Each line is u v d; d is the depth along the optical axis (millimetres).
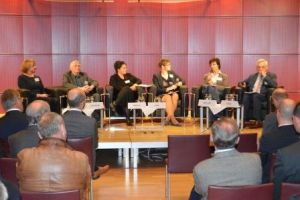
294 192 2344
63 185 2723
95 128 4414
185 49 9320
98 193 4980
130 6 9227
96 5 9219
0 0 8922
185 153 4379
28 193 2314
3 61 9031
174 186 5266
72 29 9227
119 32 9258
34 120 3459
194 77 9328
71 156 2766
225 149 2666
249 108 7277
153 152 7090
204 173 2615
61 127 2814
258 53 9312
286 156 2678
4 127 4113
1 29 8977
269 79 7285
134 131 6727
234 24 9281
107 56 9281
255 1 9234
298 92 9320
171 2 9250
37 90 7461
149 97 7363
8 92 4203
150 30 9281
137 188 5180
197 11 9273
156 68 9328
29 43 9109
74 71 7609
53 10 9172
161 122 7242
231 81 9328
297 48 9297
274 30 9281
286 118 3410
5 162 3189
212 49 9336
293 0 9219
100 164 6348
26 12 9062
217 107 6426
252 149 4520
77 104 4359
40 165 2713
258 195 2422
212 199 2410
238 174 2605
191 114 7574
